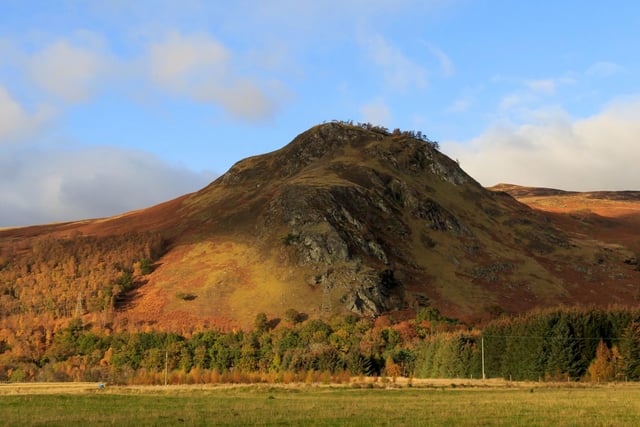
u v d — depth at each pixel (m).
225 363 152.62
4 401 70.50
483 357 125.94
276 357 148.75
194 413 57.66
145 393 83.81
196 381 122.56
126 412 59.19
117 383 119.94
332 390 87.19
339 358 141.00
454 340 139.25
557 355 119.88
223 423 51.16
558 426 48.19
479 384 100.44
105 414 57.56
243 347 155.25
